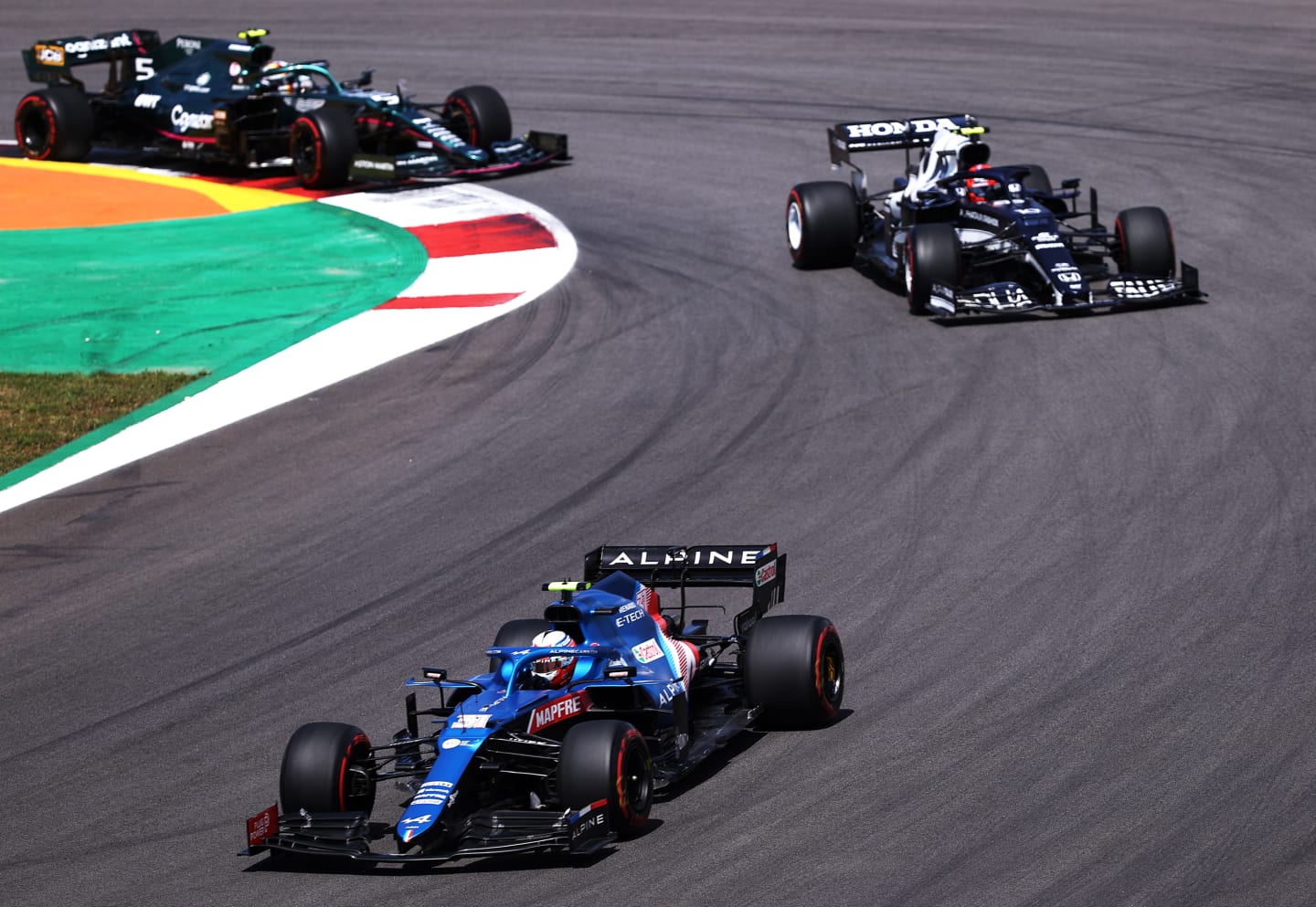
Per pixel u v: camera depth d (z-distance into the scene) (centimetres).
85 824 3256
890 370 6034
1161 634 3769
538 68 12862
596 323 6938
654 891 2772
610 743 2845
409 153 9688
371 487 5228
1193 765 3128
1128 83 11306
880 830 2948
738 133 10569
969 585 4144
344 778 2962
